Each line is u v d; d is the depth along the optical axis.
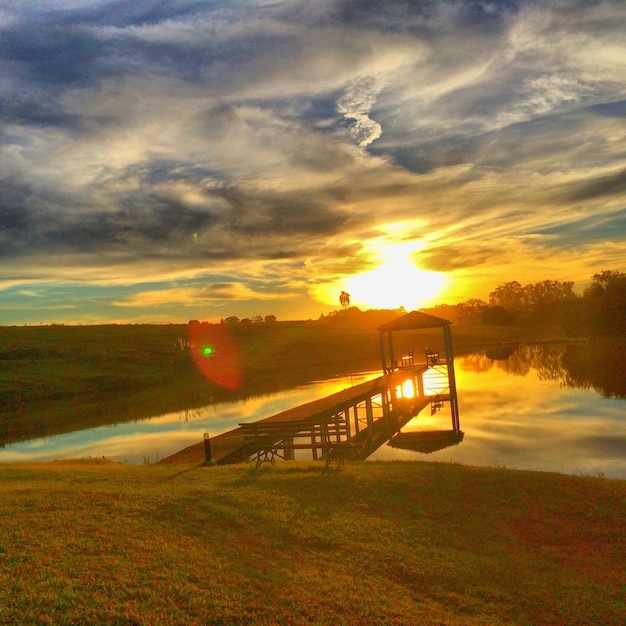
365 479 11.80
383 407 29.77
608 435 23.27
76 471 13.65
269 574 7.08
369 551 8.05
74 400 41.88
